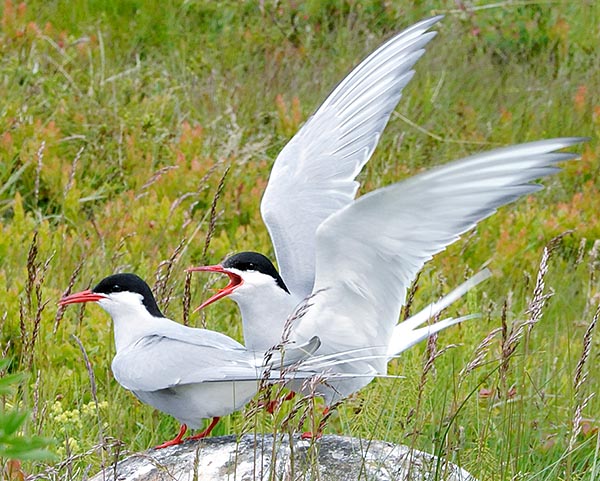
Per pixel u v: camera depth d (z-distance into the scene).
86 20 18.67
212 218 10.72
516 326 9.92
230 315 12.65
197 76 17.81
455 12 19.47
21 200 14.04
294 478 8.00
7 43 17.17
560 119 17.59
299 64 18.33
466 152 16.78
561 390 11.30
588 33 19.38
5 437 5.61
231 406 8.78
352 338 8.79
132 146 15.44
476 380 11.12
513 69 18.73
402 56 10.69
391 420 9.99
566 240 15.02
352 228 8.20
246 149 15.66
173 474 8.54
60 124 15.77
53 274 12.76
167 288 11.65
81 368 11.32
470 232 14.70
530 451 9.82
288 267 9.94
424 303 12.80
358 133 10.68
